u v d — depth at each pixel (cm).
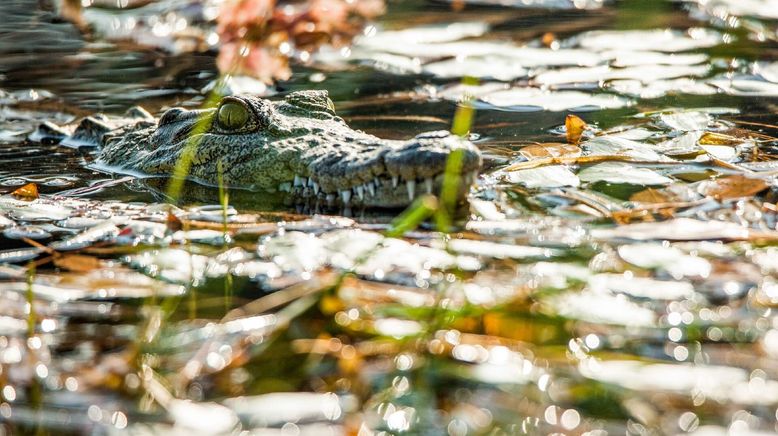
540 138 1248
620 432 556
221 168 1073
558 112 1387
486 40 1817
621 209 942
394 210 954
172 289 766
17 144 1380
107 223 941
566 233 876
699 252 817
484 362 640
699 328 671
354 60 1742
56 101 1562
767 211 911
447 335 676
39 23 2109
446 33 1881
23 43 1941
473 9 2083
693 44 1739
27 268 819
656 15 1953
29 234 928
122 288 766
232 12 1725
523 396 599
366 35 1883
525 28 1900
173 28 1994
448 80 1588
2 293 755
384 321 696
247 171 1057
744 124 1272
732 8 1945
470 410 584
